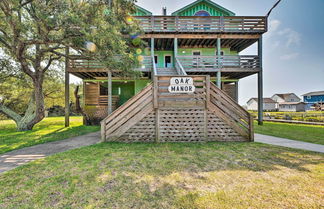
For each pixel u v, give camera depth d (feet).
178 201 5.68
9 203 5.64
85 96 31.73
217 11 36.86
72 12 15.42
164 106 15.39
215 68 28.68
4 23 16.22
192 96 15.55
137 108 15.49
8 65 25.76
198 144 14.26
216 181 7.21
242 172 8.18
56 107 68.18
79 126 28.40
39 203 5.64
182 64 28.94
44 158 10.50
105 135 15.31
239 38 29.45
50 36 16.42
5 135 19.22
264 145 13.88
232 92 35.94
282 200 5.77
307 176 7.72
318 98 125.49
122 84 40.40
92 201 5.73
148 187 6.68
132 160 9.99
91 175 7.83
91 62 27.17
